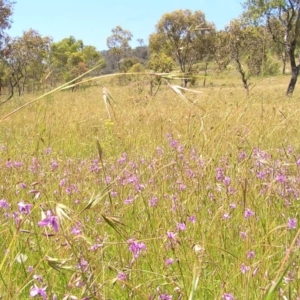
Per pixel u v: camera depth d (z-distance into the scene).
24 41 24.36
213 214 3.63
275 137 6.32
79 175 4.78
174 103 11.52
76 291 2.59
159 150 5.57
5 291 2.47
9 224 3.32
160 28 52.34
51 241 2.94
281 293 2.38
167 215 3.63
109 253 3.19
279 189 3.96
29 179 4.56
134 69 49.12
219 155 4.80
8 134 8.25
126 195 4.05
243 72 18.83
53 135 7.39
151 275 2.87
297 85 36.22
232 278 2.83
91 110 11.23
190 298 1.82
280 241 3.27
